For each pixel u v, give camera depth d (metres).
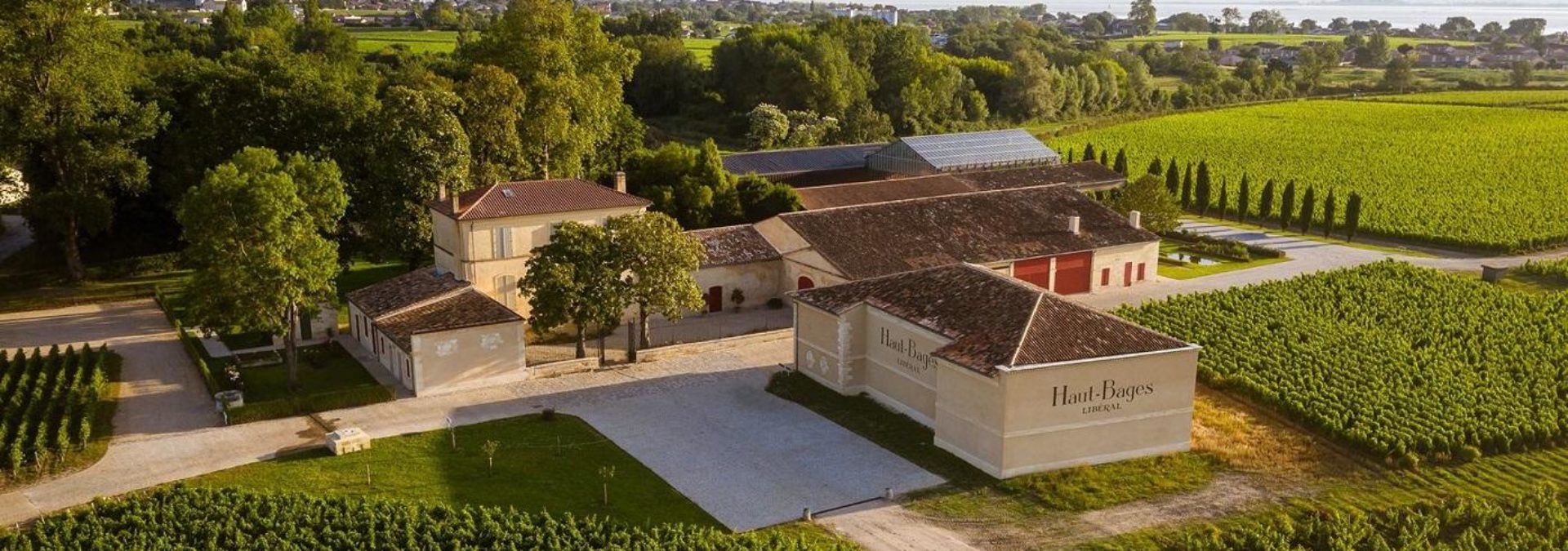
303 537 45.12
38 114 80.25
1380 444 55.53
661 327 79.75
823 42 166.62
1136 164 153.50
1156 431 56.06
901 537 47.91
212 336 75.31
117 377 67.00
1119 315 77.19
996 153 123.25
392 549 44.38
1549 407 61.34
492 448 53.25
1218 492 52.16
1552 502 49.59
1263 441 58.12
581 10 104.44
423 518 46.56
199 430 58.94
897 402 62.81
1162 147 168.12
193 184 87.50
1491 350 70.62
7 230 108.50
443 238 77.44
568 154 96.69
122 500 49.25
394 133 81.31
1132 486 52.66
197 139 88.75
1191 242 109.12
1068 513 50.09
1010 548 46.97
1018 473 53.62
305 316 75.38
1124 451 55.59
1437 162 154.50
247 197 61.59
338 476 53.19
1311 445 57.56
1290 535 47.28
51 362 66.75
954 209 89.50
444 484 52.44
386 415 61.50
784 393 65.56
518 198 76.81
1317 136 178.12
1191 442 57.47
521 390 65.75
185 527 45.91
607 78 103.88
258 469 53.81
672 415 61.97
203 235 61.78
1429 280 87.88
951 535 48.16
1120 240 90.19
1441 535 48.41
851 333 64.44
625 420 61.31
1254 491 52.25
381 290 73.75
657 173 99.06
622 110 115.81
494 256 75.44
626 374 68.75
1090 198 98.25
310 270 63.97
